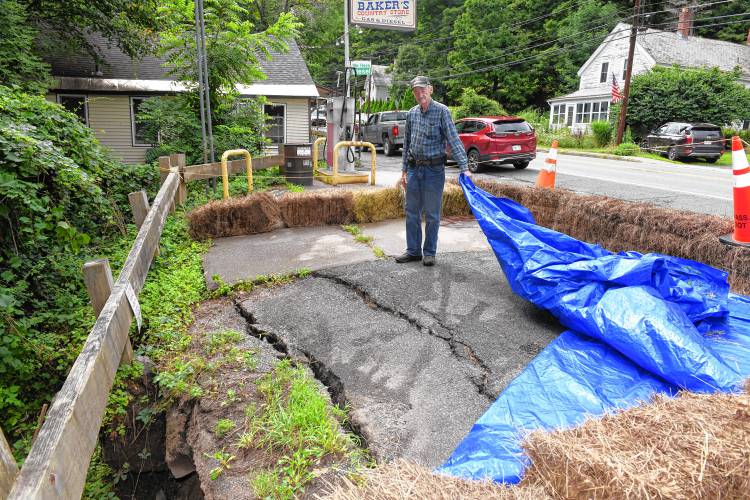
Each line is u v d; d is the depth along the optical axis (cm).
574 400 264
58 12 1270
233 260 533
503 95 4281
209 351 350
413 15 1711
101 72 1570
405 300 422
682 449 171
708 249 443
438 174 486
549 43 4109
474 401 285
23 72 1007
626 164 1752
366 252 557
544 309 397
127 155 1616
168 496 337
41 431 184
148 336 388
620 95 2561
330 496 175
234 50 1148
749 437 173
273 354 347
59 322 431
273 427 261
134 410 334
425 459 240
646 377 282
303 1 3550
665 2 3978
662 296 340
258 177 984
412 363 327
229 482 232
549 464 178
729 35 3991
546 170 707
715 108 2452
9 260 429
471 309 405
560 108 3622
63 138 562
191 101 1190
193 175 807
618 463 163
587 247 422
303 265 513
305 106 1762
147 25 1390
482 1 4091
